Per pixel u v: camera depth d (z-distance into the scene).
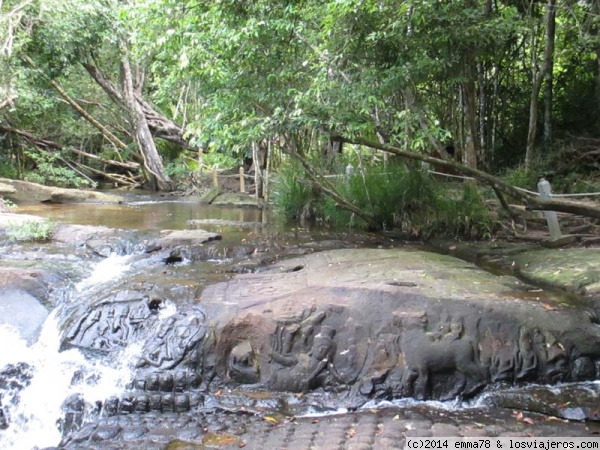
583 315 4.29
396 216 8.42
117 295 4.75
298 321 4.18
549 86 11.35
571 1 10.03
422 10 6.01
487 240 7.62
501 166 12.38
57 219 9.48
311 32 6.49
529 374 3.90
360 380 3.91
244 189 14.79
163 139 18.97
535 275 5.48
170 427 3.52
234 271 5.76
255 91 6.45
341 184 9.05
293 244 7.16
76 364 4.25
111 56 16.70
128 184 19.06
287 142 7.57
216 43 6.69
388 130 6.95
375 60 6.56
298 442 3.28
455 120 9.80
